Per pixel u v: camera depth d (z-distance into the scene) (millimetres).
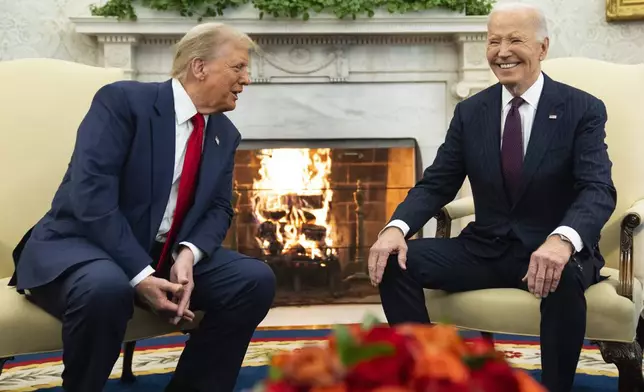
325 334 3488
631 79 2680
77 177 1999
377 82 4094
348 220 4176
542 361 2061
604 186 2145
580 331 2045
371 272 2217
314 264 4180
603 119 2252
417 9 3900
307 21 3873
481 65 4008
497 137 2309
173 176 2125
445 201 2428
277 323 3762
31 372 2893
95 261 1938
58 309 1930
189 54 2127
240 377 2715
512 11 2273
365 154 4141
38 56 4020
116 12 3850
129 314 1923
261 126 4086
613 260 2568
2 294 1981
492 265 2252
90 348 1894
